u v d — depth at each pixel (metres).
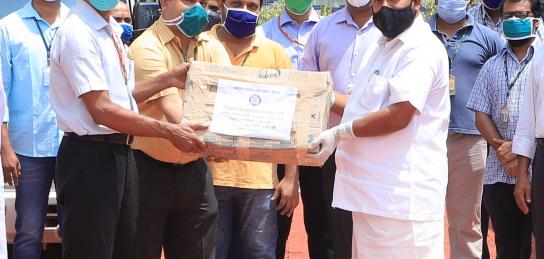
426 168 4.21
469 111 6.31
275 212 5.55
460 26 6.46
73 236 4.40
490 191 5.93
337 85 5.75
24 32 5.69
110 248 4.44
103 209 4.38
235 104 4.34
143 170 4.84
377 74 4.24
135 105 4.58
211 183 5.09
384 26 4.16
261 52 5.55
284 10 6.68
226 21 5.43
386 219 4.21
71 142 4.43
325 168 5.66
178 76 4.62
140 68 4.80
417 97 4.03
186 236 5.02
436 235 4.29
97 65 4.32
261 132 4.28
